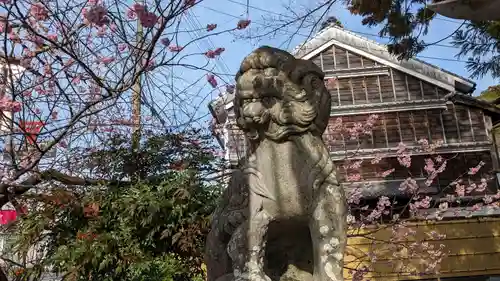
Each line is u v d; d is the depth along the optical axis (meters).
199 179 4.59
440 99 9.51
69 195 4.22
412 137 9.38
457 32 4.84
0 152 3.64
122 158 4.84
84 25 3.07
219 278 2.12
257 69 2.14
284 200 2.06
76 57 2.80
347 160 8.06
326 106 2.18
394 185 8.41
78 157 4.57
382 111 9.48
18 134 3.06
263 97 2.10
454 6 2.10
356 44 9.87
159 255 4.46
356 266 6.15
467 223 7.18
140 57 2.97
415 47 4.67
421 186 8.55
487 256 7.05
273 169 2.09
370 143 9.20
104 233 4.28
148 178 4.69
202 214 4.39
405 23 4.37
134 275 4.44
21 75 3.35
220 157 5.20
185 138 4.96
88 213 4.30
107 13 2.78
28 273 4.32
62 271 4.24
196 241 4.36
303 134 2.12
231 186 2.23
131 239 4.30
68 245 4.27
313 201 2.05
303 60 2.21
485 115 9.48
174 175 4.65
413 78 9.72
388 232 6.80
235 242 2.05
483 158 9.21
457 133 9.41
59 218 4.51
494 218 7.22
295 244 2.23
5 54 3.01
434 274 6.69
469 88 9.64
